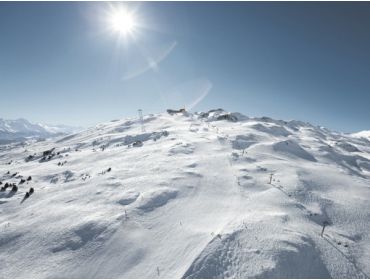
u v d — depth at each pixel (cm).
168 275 1164
